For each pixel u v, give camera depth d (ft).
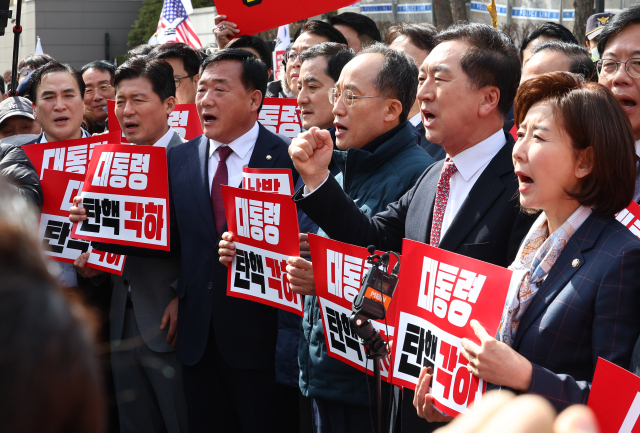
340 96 8.96
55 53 92.12
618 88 8.09
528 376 4.98
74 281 12.10
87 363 1.57
